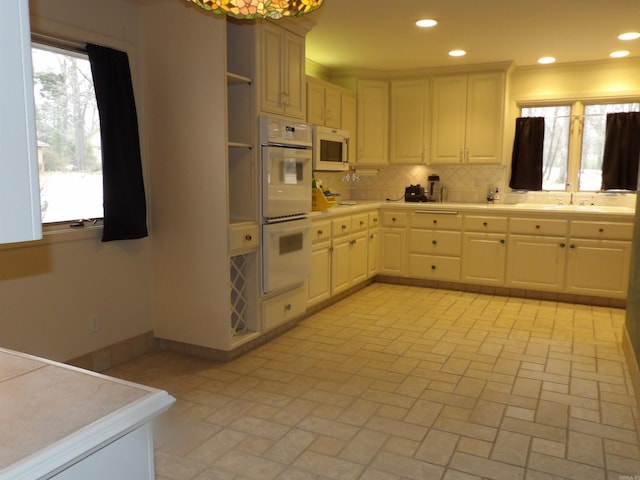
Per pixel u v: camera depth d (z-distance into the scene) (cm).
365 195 622
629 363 327
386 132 571
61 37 285
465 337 388
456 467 219
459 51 472
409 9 355
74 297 304
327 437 243
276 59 353
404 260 556
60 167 297
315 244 435
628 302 364
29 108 73
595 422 258
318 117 480
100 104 301
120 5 318
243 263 357
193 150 327
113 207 311
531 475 213
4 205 71
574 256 482
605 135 518
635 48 459
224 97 313
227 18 333
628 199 513
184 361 340
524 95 543
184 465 221
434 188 589
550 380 309
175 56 324
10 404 94
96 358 320
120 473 93
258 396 287
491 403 279
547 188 551
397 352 356
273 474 214
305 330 405
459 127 543
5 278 267
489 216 511
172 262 345
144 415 94
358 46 455
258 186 347
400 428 252
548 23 386
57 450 79
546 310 465
